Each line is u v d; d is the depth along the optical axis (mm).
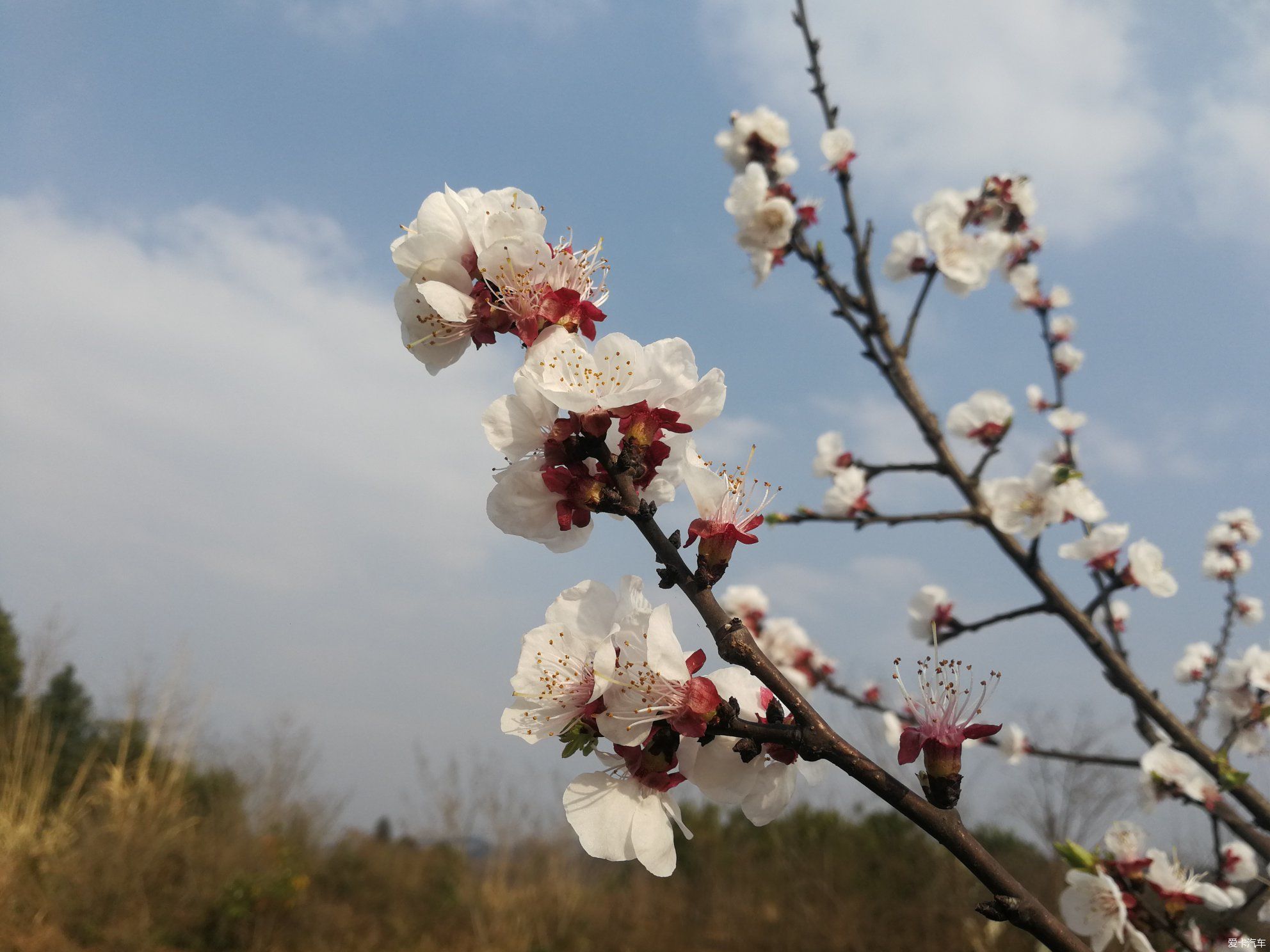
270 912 10578
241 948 9891
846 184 4344
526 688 1566
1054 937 1326
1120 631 4961
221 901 10039
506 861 12914
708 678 1528
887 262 4402
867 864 11266
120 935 9141
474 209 1773
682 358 1683
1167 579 3803
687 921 12312
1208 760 3430
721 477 1596
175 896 10227
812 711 1476
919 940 9398
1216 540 5137
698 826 14359
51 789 11477
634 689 1498
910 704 1527
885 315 4172
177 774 11891
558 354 1637
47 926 9188
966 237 4234
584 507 1605
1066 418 5035
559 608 1600
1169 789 3502
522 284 1695
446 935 11664
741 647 1478
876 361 4133
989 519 3951
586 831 1496
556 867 12805
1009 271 5480
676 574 1570
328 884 12789
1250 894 3111
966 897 9453
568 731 1575
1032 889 8523
